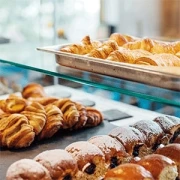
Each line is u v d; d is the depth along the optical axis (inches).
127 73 45.0
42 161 43.8
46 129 55.6
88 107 62.4
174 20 121.1
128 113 65.4
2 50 62.0
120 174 41.6
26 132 53.6
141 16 127.5
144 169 42.4
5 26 99.2
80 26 106.6
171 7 120.6
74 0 104.6
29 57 57.5
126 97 70.0
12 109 57.0
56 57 52.6
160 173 43.0
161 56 46.0
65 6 100.5
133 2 126.8
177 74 41.1
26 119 54.9
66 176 43.8
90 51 50.8
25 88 69.6
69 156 44.7
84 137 57.6
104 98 72.7
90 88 75.0
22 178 41.2
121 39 55.2
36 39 87.0
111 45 49.2
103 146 46.8
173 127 51.7
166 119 52.9
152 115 63.1
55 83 79.6
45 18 83.0
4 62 56.6
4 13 99.7
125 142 48.0
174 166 43.9
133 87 44.6
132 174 41.3
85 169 44.8
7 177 42.0
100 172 45.6
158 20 124.8
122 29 128.1
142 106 67.2
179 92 42.2
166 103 42.0
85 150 45.5
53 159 43.9
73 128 59.0
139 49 49.6
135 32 128.6
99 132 59.2
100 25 118.5
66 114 58.2
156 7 124.0
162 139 50.6
